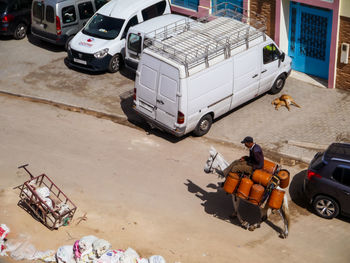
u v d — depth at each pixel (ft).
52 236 38.78
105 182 45.06
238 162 39.01
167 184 45.24
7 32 71.46
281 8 59.52
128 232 39.52
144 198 43.34
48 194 40.42
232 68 50.96
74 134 52.16
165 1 67.51
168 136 52.29
